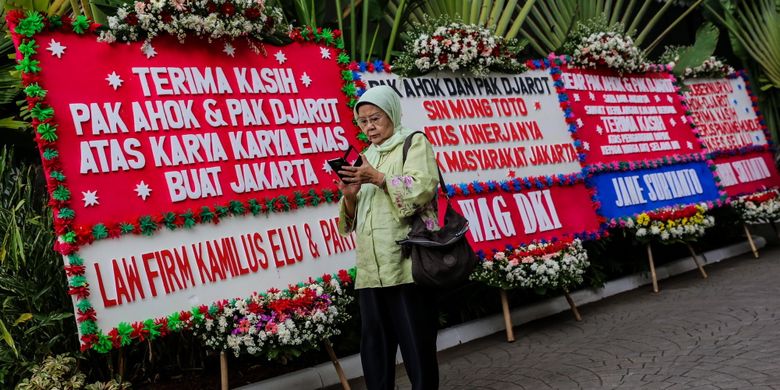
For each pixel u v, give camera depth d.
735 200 7.80
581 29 6.91
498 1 6.65
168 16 4.03
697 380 3.39
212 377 4.43
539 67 6.19
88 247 3.61
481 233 5.26
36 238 3.90
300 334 3.88
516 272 5.02
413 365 3.10
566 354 4.38
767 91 9.40
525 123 5.88
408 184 3.01
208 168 4.09
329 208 4.48
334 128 4.68
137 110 3.95
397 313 3.16
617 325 5.08
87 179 3.71
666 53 8.52
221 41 4.33
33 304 3.79
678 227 6.46
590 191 6.09
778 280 6.12
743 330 4.33
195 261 3.89
